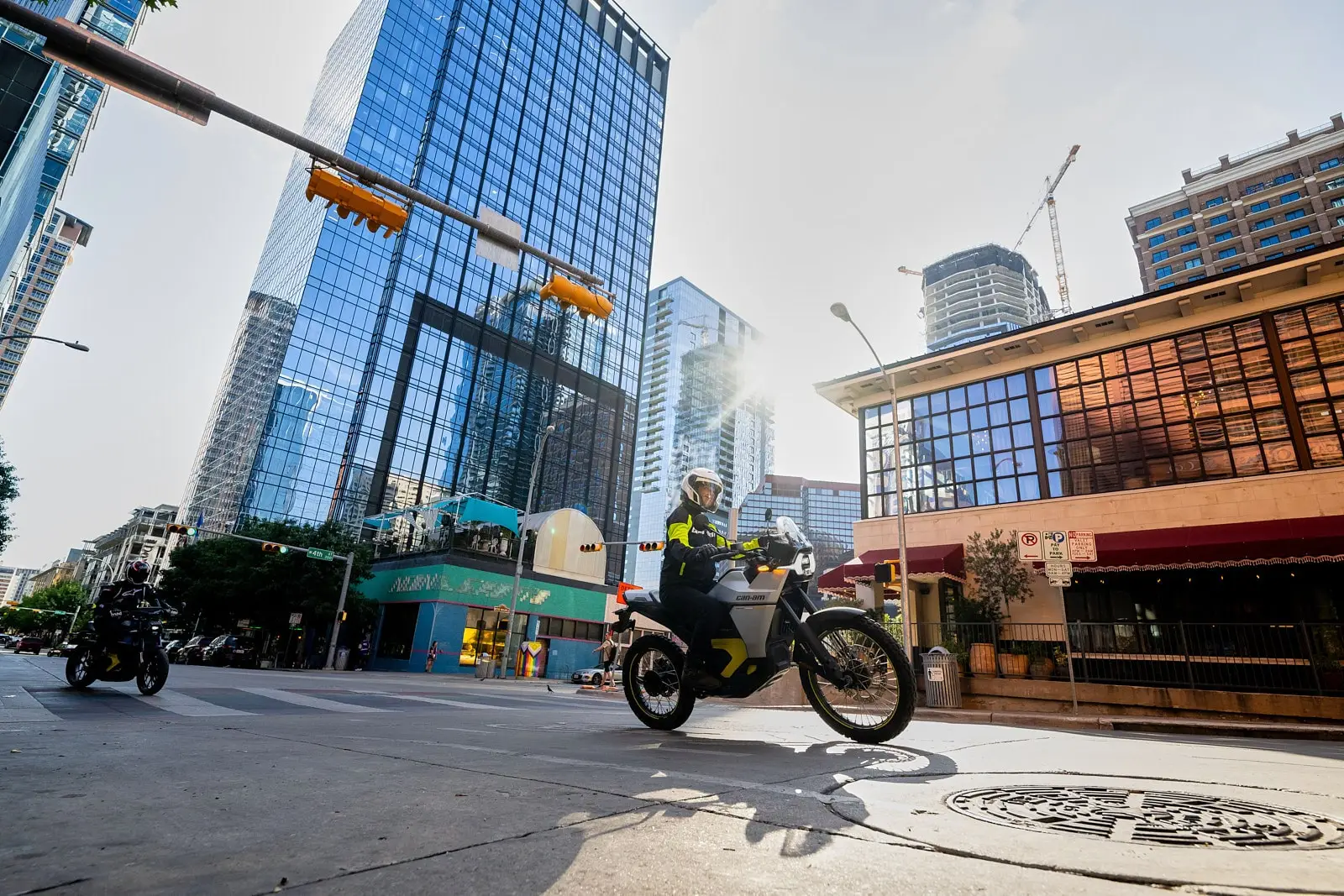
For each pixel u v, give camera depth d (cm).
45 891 134
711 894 142
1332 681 1121
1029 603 1591
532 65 8012
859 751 396
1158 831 202
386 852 169
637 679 546
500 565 3628
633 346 8512
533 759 330
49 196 8975
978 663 1434
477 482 6353
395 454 5816
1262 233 8006
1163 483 1522
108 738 371
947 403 1902
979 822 213
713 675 465
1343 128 7756
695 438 16400
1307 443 1378
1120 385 1633
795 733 503
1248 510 1375
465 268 6706
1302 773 332
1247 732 864
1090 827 207
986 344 1803
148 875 147
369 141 6253
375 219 839
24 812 200
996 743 469
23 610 10188
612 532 7594
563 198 7981
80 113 9375
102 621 742
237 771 279
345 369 5781
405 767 299
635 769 304
